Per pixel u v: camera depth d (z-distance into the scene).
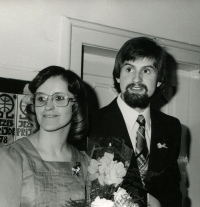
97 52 2.06
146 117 1.93
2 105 1.66
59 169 1.46
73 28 1.89
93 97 2.07
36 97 1.50
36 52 1.79
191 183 2.43
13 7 1.76
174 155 2.02
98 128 1.85
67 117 1.51
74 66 1.88
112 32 2.01
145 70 1.87
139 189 1.51
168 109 2.38
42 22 1.82
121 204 1.23
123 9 2.10
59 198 1.40
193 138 2.46
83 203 1.26
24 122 1.71
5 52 1.72
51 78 1.51
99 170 1.26
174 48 2.27
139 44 1.86
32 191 1.37
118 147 1.35
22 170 1.38
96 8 2.00
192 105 2.47
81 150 1.76
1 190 1.30
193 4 2.40
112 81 2.15
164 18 2.26
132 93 1.86
